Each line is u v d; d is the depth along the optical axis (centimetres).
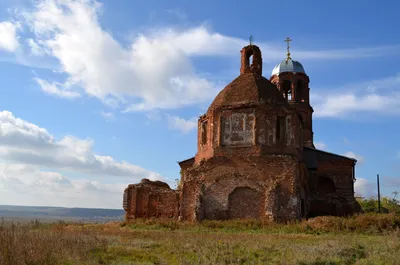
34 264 1318
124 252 1641
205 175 3272
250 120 3397
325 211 3844
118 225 3095
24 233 1605
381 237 2242
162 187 3809
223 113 3475
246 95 3578
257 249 1716
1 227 1661
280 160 3155
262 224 2828
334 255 1577
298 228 2623
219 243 1805
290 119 3441
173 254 1634
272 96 3634
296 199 3039
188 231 2655
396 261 1503
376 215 2711
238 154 3309
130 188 3534
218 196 3197
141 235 2320
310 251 1633
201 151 3672
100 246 1711
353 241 1948
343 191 4062
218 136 3438
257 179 3156
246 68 3881
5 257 1284
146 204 3475
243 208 3136
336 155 4222
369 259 1528
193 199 3234
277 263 1468
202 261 1465
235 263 1469
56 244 1559
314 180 4084
